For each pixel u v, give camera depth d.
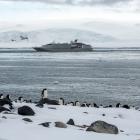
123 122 18.72
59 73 102.62
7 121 14.66
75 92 59.50
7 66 138.75
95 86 68.50
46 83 73.94
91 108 23.61
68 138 12.66
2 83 74.25
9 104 20.06
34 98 52.12
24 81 78.50
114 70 116.31
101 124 14.30
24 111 17.52
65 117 18.47
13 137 12.23
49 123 14.75
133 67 131.62
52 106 22.31
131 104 47.94
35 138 12.34
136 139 13.37
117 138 13.29
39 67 131.62
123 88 65.31
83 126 15.77
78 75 95.62
